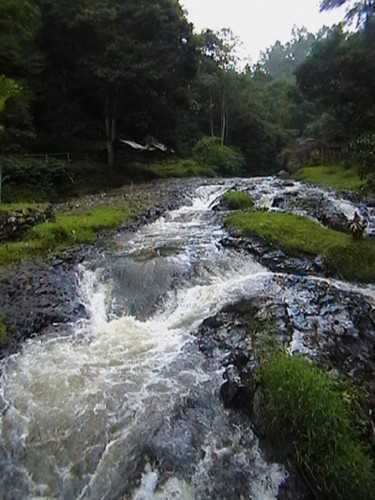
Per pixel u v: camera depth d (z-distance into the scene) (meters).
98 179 15.42
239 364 4.09
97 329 5.00
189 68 16.14
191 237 7.83
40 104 16.31
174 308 5.48
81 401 3.80
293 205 10.15
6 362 4.38
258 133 33.03
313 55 22.11
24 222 7.60
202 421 3.61
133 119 18.05
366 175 9.45
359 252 6.51
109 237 7.96
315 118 36.00
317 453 2.95
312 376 3.32
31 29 15.27
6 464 3.42
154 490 3.17
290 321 4.79
